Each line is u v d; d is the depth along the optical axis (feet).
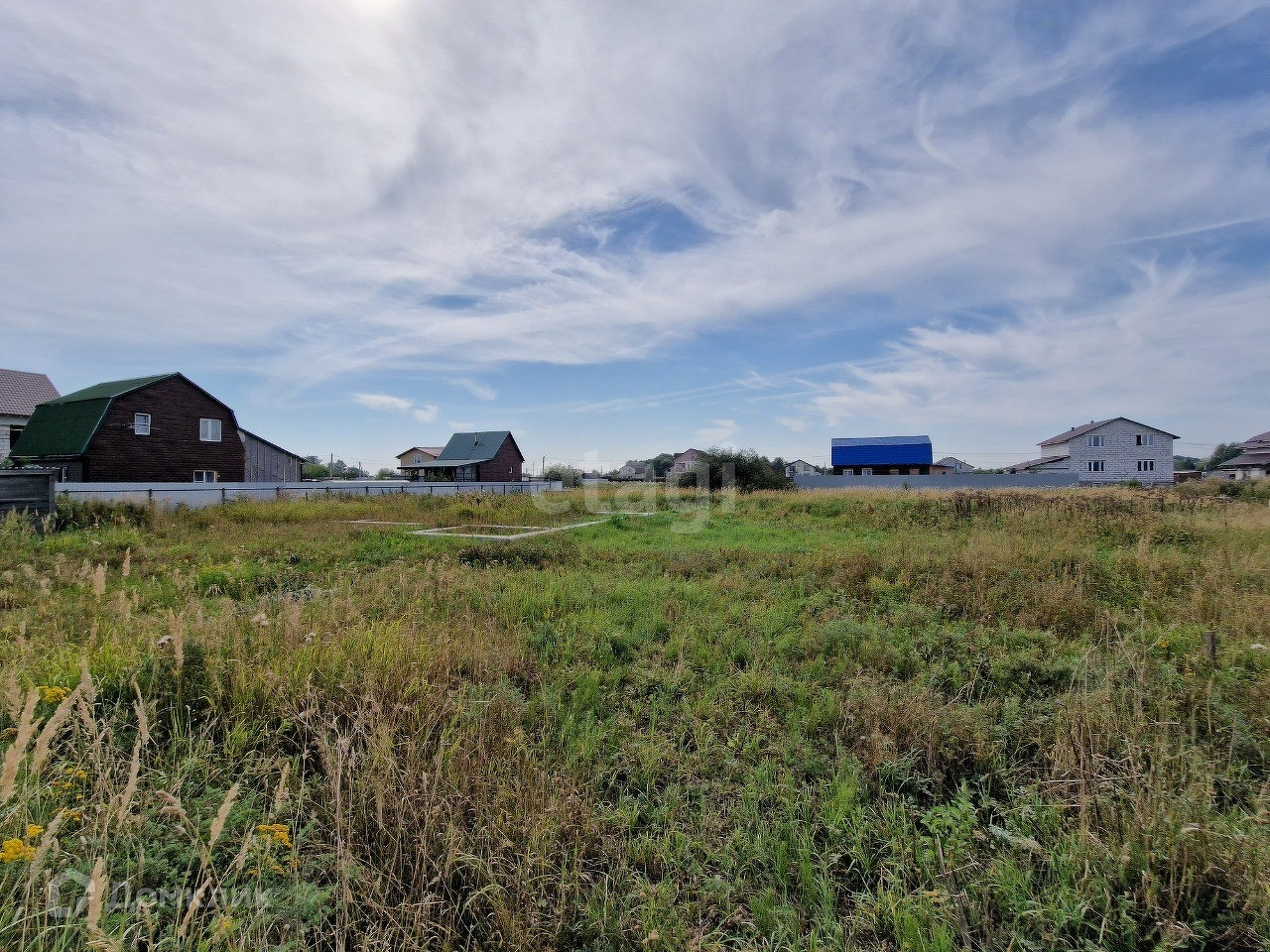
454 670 11.67
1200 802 6.94
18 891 4.91
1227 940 5.70
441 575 19.85
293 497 61.11
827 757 9.18
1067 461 133.18
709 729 10.05
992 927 6.16
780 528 39.70
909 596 18.25
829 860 6.97
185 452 75.31
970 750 8.98
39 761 5.30
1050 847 7.01
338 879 5.90
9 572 18.10
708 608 17.35
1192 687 10.03
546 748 9.05
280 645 10.69
